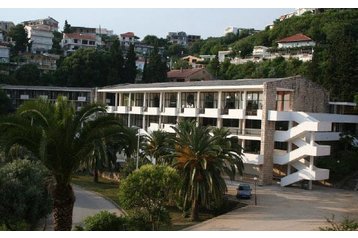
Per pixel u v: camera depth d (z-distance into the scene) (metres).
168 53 182.75
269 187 51.28
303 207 40.44
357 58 73.19
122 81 101.12
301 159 52.31
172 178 34.03
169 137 42.25
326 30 114.94
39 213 28.27
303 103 58.53
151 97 73.69
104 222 27.78
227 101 60.81
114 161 54.28
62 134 19.91
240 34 176.62
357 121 62.12
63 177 20.45
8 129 19.12
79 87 93.38
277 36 132.62
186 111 62.66
